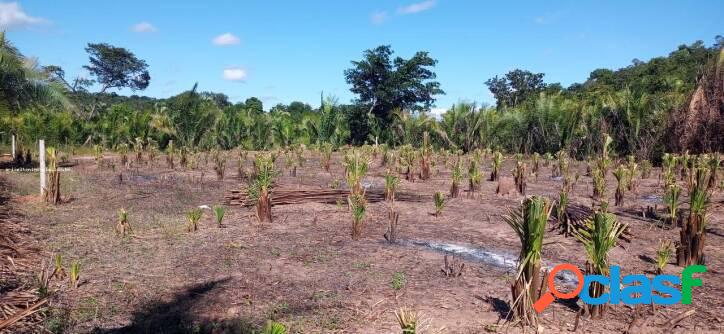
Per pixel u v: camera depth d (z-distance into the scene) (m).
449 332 3.66
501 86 54.66
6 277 4.59
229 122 30.14
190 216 6.88
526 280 3.79
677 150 18.83
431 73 32.94
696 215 5.47
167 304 4.13
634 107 20.77
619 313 4.11
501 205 9.40
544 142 24.95
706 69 19.38
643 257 5.91
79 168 15.97
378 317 3.92
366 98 33.09
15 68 15.34
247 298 4.30
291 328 3.68
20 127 23.25
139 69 45.84
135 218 7.62
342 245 6.19
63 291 4.36
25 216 7.50
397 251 5.95
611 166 17.61
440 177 14.30
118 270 5.00
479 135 26.69
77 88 36.06
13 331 3.49
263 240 6.36
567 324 3.86
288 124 31.42
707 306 4.29
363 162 9.17
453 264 5.16
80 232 6.60
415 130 28.78
